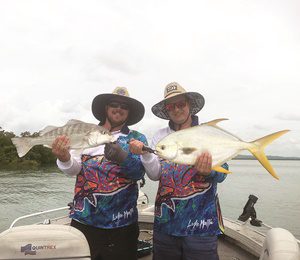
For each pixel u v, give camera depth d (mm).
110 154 3109
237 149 2824
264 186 44312
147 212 5988
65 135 3277
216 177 3201
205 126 2912
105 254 3221
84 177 3330
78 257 2453
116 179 3256
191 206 3162
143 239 5359
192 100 3674
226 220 5426
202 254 3088
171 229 3199
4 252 2402
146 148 2959
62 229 2502
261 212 23234
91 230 3225
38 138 3408
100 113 3857
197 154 2855
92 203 3229
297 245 2420
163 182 3328
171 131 3627
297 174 94375
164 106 3719
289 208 24797
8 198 27750
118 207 3242
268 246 2525
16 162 60438
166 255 3260
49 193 30500
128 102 3615
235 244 4945
